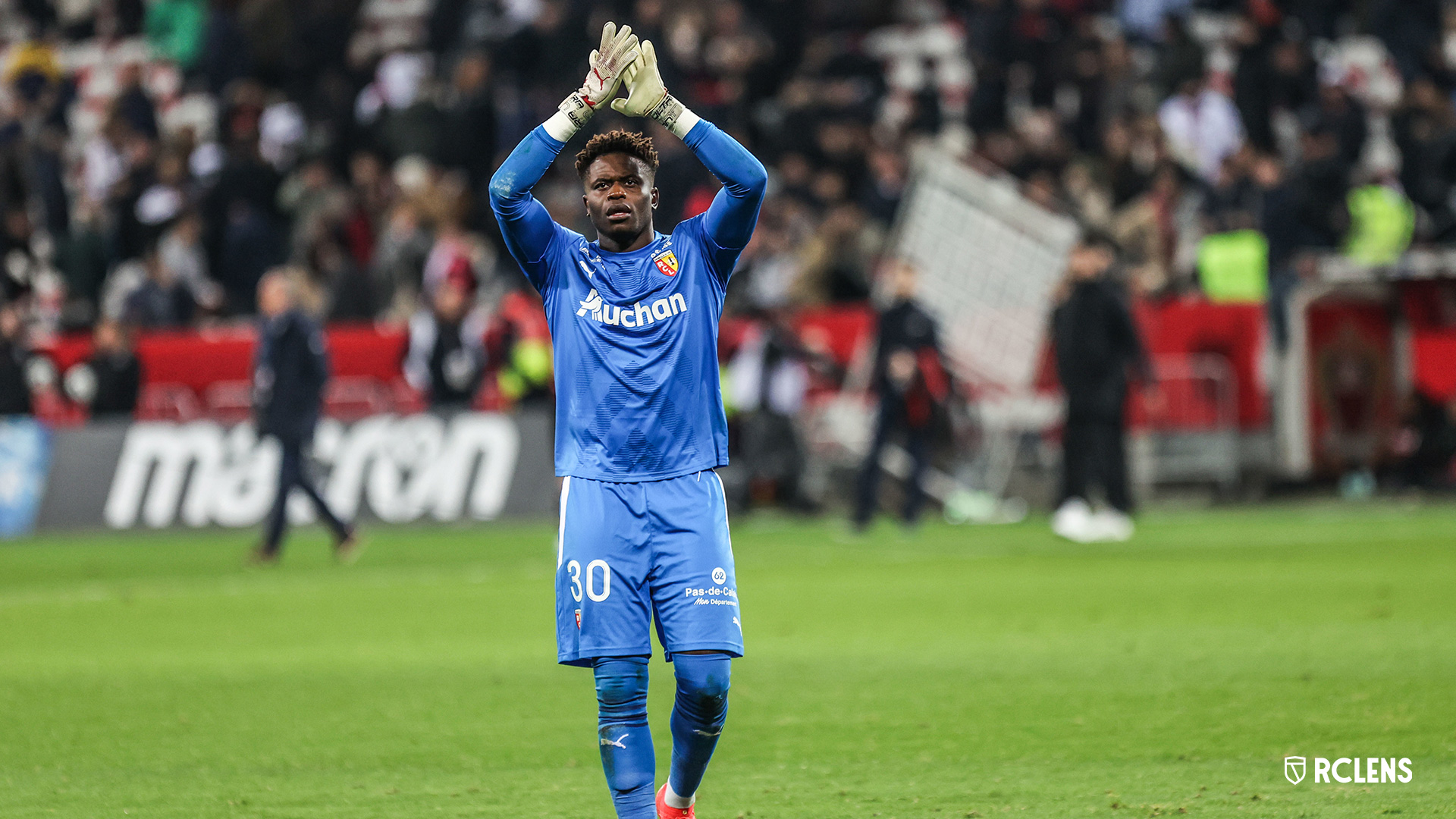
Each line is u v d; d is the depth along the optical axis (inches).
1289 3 3705.7
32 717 1081.4
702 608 697.6
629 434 709.9
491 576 1967.3
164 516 2775.6
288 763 925.8
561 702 1111.0
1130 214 2950.3
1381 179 3282.5
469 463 2701.8
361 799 830.5
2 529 2812.5
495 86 3371.1
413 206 3102.9
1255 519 2532.0
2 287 3425.2
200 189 3353.8
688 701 701.9
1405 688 1078.4
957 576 1861.5
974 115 3312.0
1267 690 1082.7
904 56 3727.9
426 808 807.7
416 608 1670.8
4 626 1583.4
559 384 725.9
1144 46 3619.6
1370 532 2269.9
